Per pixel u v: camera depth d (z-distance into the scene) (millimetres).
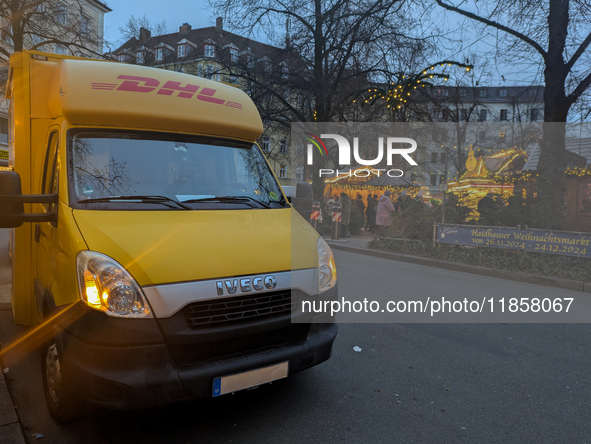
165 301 2467
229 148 3900
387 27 17266
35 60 3977
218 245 2811
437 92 19547
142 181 3291
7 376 3559
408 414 3207
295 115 20734
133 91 3537
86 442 2742
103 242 2584
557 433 3004
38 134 3961
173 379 2441
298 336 3027
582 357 4395
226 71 20078
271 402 3324
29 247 3916
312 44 19000
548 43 11156
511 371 4023
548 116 11289
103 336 2393
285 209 3707
